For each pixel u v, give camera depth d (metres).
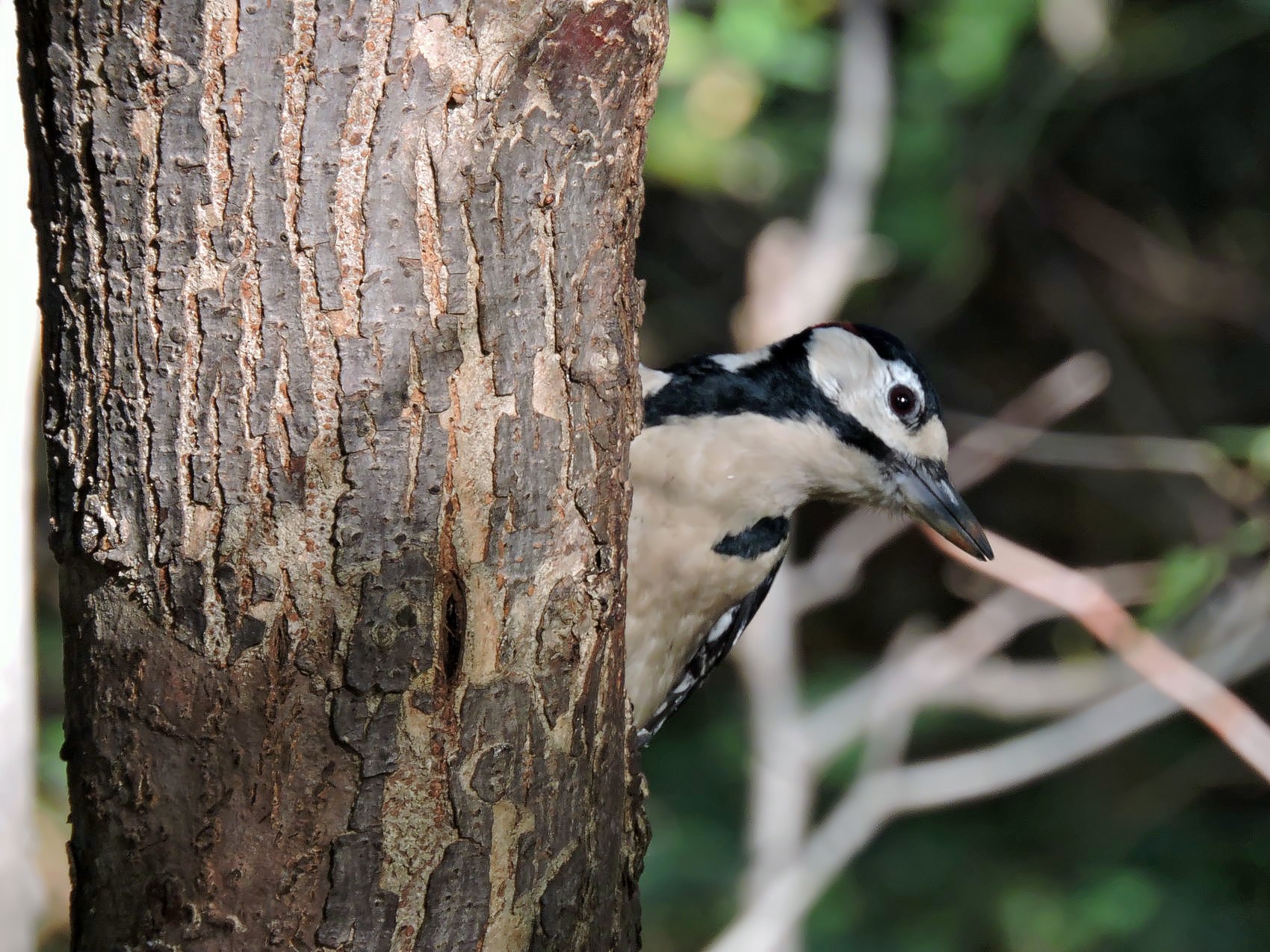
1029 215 18.92
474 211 4.42
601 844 5.05
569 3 4.43
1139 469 18.30
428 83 4.30
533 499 4.64
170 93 4.14
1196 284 18.95
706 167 16.81
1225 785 16.80
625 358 4.92
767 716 12.38
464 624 4.57
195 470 4.29
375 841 4.49
